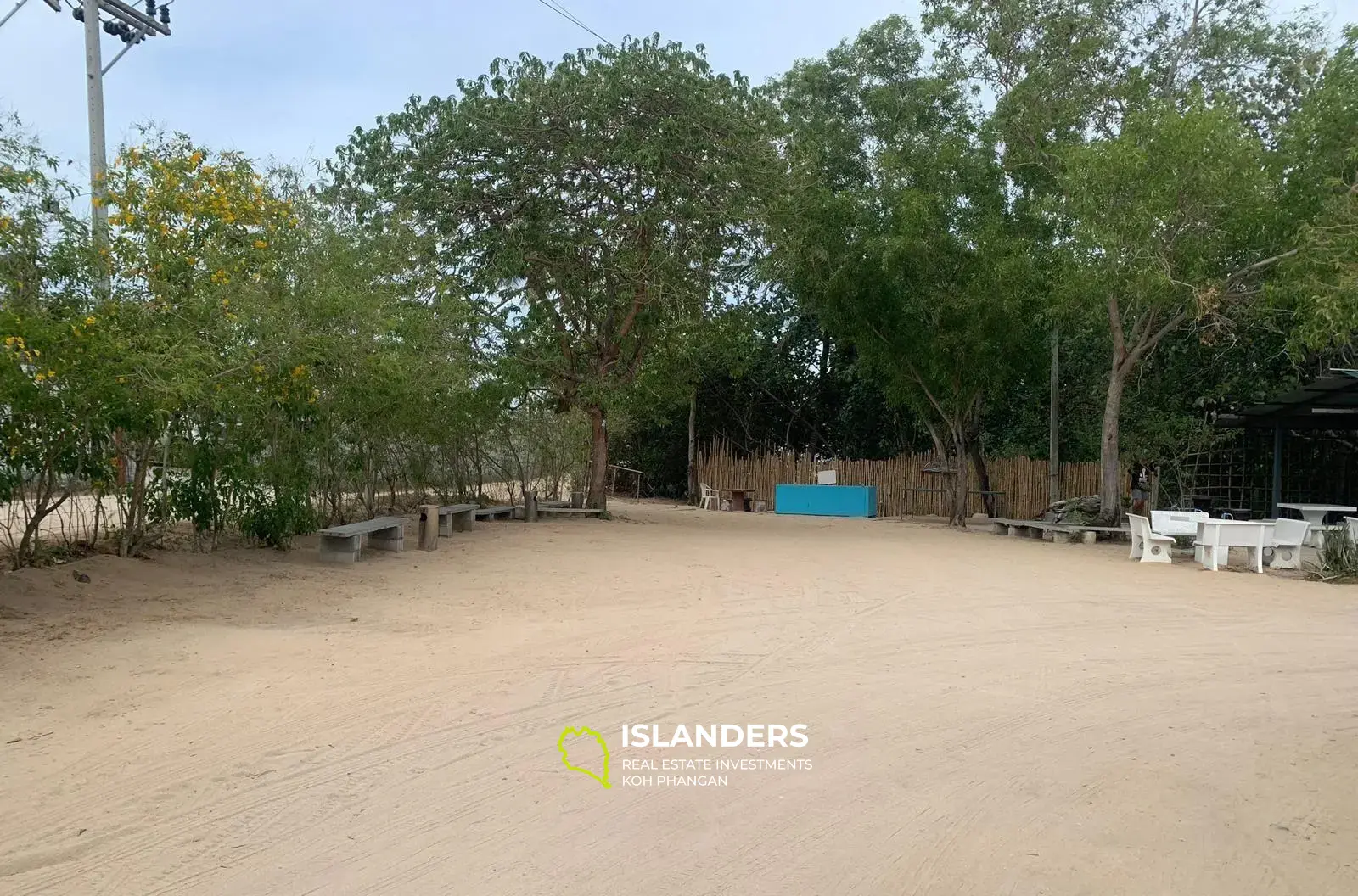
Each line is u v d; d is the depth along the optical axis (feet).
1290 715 20.29
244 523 38.78
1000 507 81.97
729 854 13.19
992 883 12.44
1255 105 68.95
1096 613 32.14
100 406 28.48
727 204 61.98
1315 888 12.48
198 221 35.42
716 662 24.08
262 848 13.05
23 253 27.40
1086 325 71.05
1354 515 67.31
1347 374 51.34
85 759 16.24
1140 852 13.44
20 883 11.98
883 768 16.67
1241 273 55.16
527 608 31.30
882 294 69.62
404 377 45.03
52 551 32.89
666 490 119.34
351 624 27.76
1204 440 73.77
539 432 69.10
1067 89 64.03
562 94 59.93
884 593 35.70
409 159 61.36
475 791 15.25
